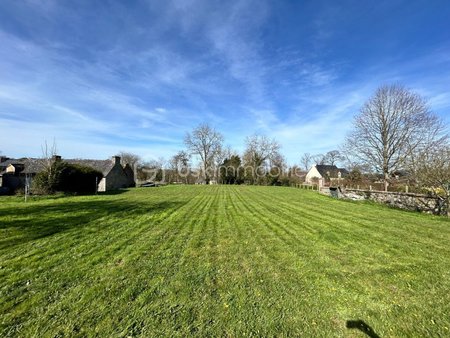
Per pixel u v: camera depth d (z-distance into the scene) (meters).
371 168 24.88
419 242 6.66
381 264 5.07
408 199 13.90
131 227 8.24
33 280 4.18
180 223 9.02
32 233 7.28
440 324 3.09
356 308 3.44
